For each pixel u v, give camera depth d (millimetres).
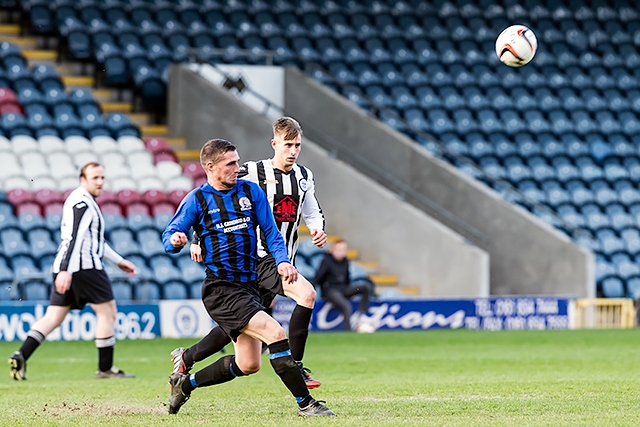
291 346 25875
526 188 70438
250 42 77125
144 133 70688
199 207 21438
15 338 49312
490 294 64938
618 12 88750
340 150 70500
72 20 74250
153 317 51625
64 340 49969
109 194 61844
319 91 72312
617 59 85000
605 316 61312
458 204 66500
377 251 64250
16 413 23594
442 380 31719
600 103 80188
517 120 75562
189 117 70250
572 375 33312
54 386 31062
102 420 21812
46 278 53625
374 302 55844
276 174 26422
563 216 69188
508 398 25828
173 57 73750
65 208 33312
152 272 56719
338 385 30078
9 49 71062
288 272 20984
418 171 68125
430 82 77500
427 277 62438
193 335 52281
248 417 21828
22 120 66188
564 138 75625
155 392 28609
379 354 42875
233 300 21234
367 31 81188
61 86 69562
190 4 79000
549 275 63062
